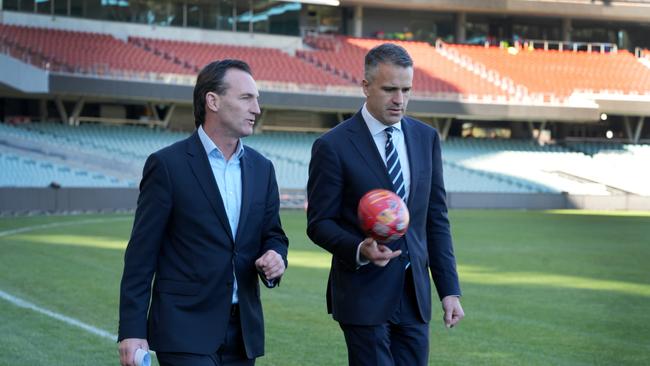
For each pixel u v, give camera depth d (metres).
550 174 39.91
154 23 41.91
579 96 43.12
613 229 24.48
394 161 4.59
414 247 4.53
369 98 4.57
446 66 45.19
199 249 4.13
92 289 11.72
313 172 4.65
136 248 4.14
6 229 21.48
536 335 8.89
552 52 48.34
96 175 31.83
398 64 4.45
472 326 9.42
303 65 42.50
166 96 36.31
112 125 37.16
